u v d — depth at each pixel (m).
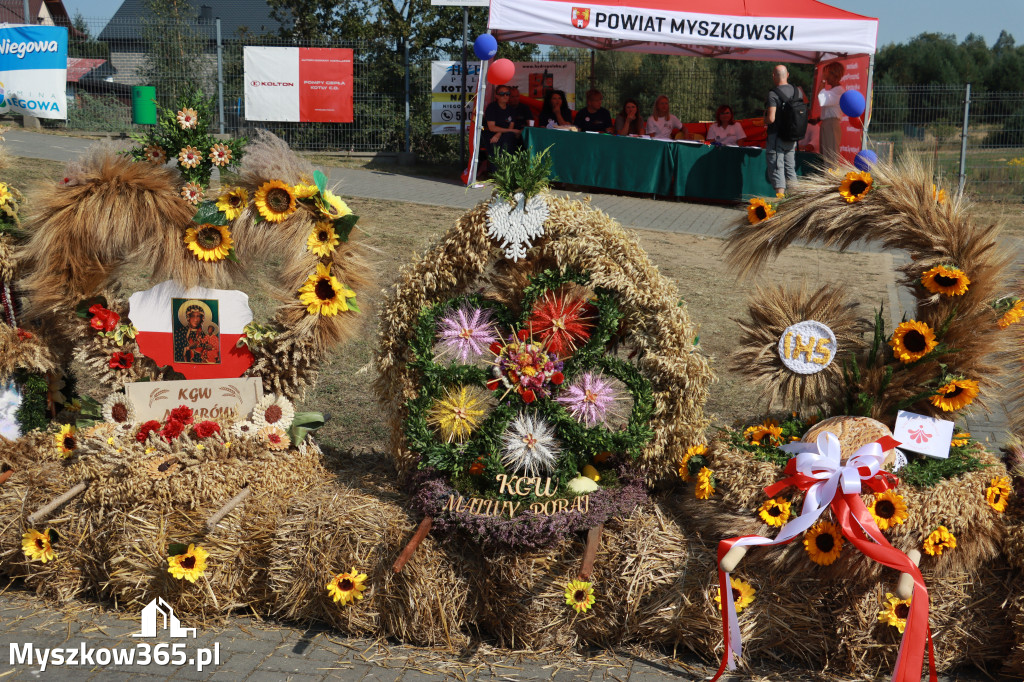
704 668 3.21
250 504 3.54
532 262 3.65
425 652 3.31
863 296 8.25
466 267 3.59
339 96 16.48
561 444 3.57
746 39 13.16
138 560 3.51
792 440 3.45
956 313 3.37
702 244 10.53
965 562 3.10
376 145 17.02
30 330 4.09
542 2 13.38
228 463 3.68
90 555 3.62
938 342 3.39
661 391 3.57
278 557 3.44
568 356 3.65
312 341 3.86
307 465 3.83
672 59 22.83
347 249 3.89
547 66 16.86
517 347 3.56
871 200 3.47
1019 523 3.12
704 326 7.12
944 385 3.33
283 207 3.80
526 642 3.31
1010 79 25.30
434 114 16.33
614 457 3.71
